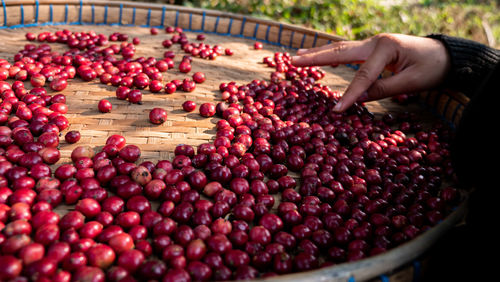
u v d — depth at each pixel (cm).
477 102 22
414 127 41
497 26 103
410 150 37
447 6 111
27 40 48
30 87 38
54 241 23
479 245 22
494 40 95
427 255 21
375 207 28
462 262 22
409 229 26
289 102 41
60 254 22
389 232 26
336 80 50
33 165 28
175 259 22
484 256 21
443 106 43
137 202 26
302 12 87
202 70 47
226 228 25
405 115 42
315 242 25
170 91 41
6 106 33
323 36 54
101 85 41
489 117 21
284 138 35
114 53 48
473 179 23
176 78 44
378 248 24
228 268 23
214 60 50
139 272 21
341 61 41
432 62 36
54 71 39
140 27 56
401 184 31
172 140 34
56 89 38
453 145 24
